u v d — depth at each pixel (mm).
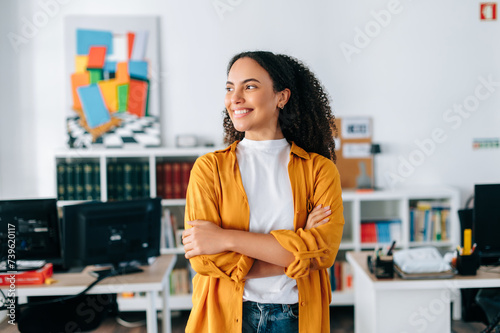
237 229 1423
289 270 1334
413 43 4461
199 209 1455
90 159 4344
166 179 4199
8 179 4348
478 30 4480
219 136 4449
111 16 4320
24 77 4316
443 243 4191
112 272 2666
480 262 2652
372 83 4465
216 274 1379
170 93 4418
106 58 4328
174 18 4379
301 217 1437
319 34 4414
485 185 2574
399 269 2506
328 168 1499
